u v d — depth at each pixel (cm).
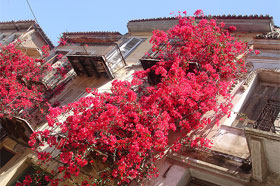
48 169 972
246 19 1202
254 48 1085
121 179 734
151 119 804
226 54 997
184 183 758
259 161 585
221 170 680
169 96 843
